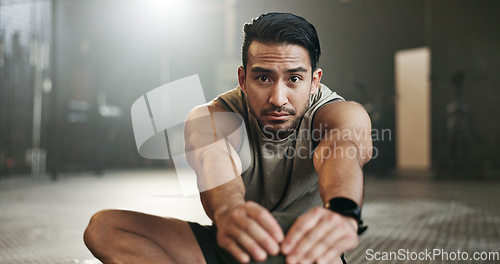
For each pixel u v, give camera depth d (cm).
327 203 74
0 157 690
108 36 948
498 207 354
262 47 86
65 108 766
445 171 696
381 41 874
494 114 733
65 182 603
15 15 695
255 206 69
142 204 369
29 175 709
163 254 92
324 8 830
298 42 87
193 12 970
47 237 240
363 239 229
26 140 729
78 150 768
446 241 223
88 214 322
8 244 222
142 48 969
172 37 970
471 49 758
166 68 977
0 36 682
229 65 959
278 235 66
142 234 92
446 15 772
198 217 292
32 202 390
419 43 891
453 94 761
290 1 841
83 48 901
